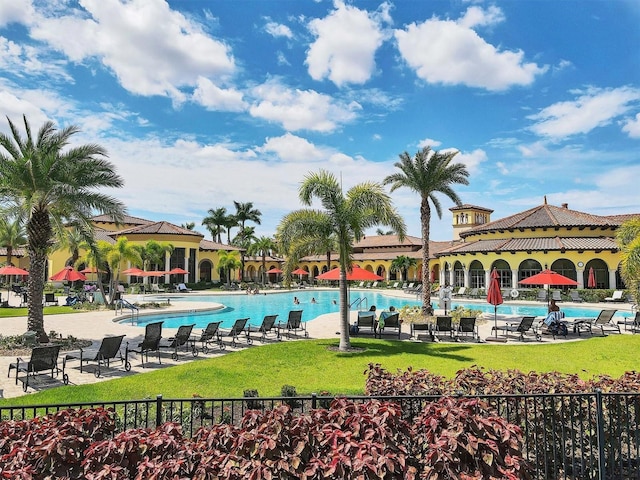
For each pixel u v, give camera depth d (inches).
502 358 473.4
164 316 970.1
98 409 162.4
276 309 1230.3
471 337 631.8
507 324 739.4
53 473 132.6
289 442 138.6
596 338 592.4
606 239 1445.6
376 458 127.6
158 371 407.2
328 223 526.0
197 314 1031.6
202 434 155.1
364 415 143.3
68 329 674.2
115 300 1051.3
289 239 526.0
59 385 360.8
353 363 447.8
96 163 571.2
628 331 694.5
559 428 208.4
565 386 219.0
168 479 129.6
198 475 129.9
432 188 882.8
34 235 539.8
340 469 128.2
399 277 2495.1
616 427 206.1
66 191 534.6
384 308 1280.8
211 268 2390.5
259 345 561.9
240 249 2442.2
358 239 538.3
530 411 210.2
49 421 154.6
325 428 143.6
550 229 1541.6
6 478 126.3
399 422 150.7
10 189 523.5
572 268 1432.1
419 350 517.7
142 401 181.3
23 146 551.2
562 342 582.2
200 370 408.8
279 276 2832.2
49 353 364.5
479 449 136.5
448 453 132.8
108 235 2043.6
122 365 440.1
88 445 144.5
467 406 152.8
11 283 1942.7
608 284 1375.5
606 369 426.3
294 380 377.7
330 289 2050.9
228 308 1185.4
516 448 140.3
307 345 544.1
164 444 141.2
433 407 153.6
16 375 362.3
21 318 814.5
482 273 1595.7
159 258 1760.6
